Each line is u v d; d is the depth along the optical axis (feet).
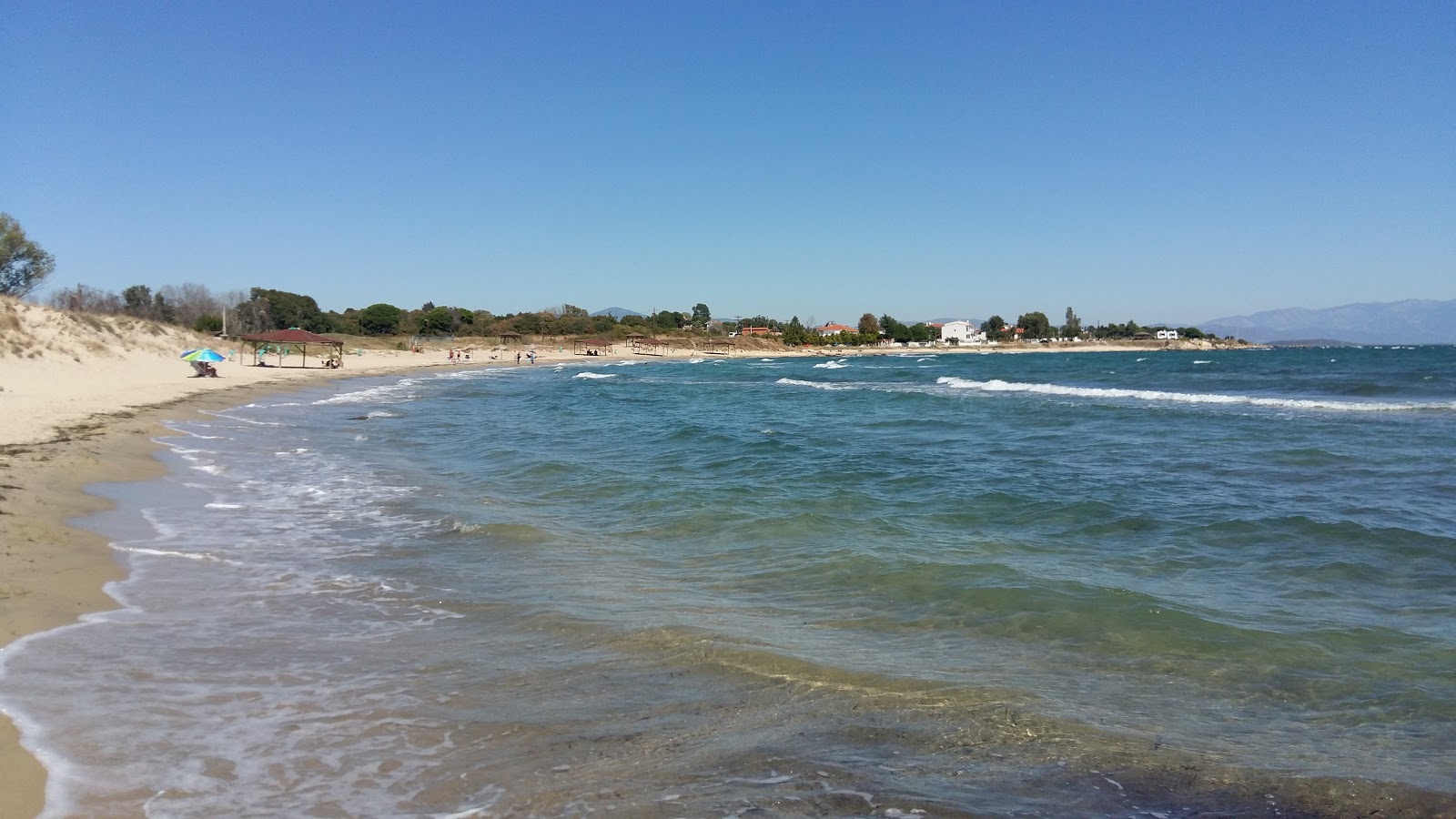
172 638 24.81
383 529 41.65
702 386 196.24
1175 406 120.78
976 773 17.46
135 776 16.17
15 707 19.03
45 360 127.54
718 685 22.17
